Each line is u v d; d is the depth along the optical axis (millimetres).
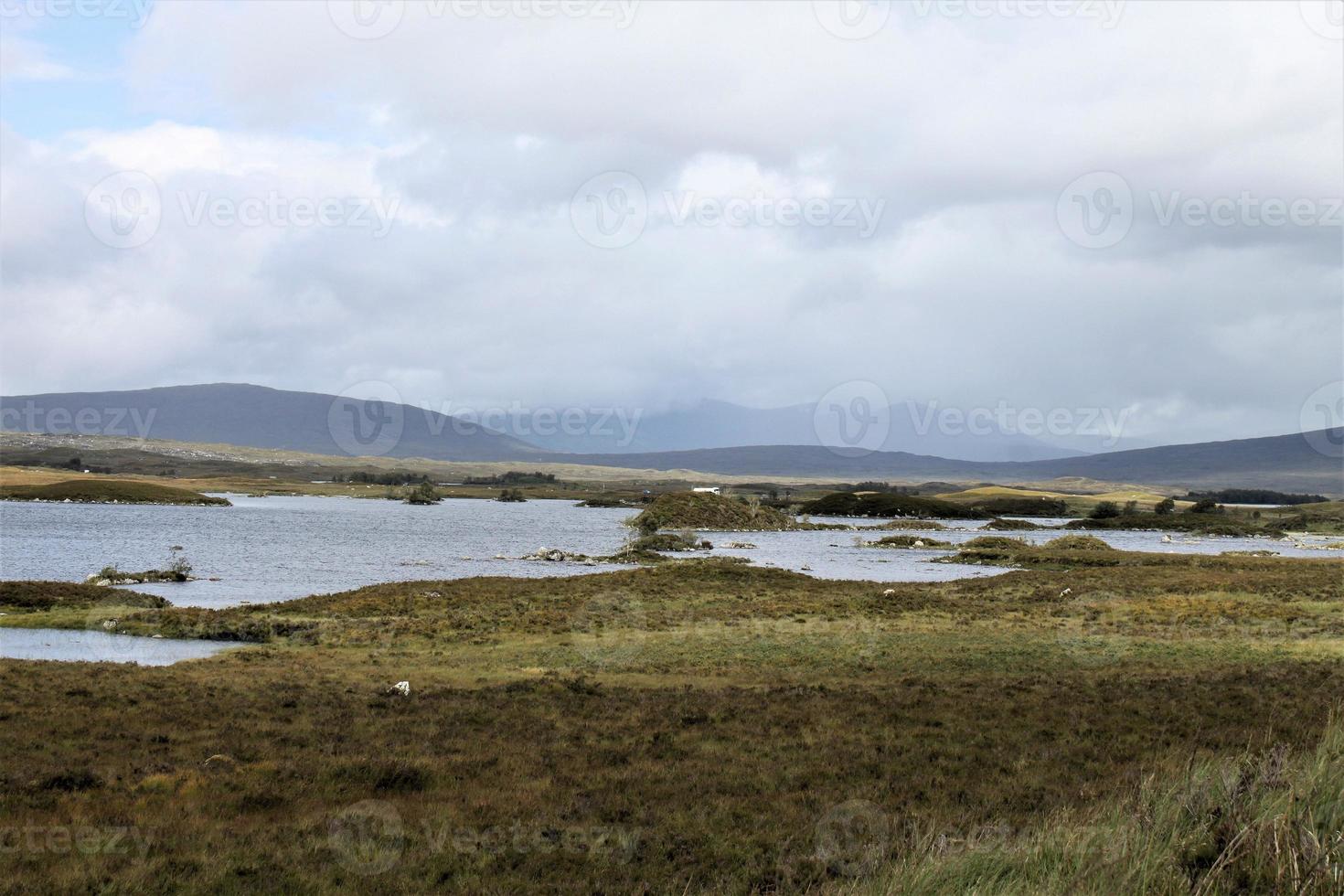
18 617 49281
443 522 188125
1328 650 38094
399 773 19438
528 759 21219
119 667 33625
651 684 32125
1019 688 29828
